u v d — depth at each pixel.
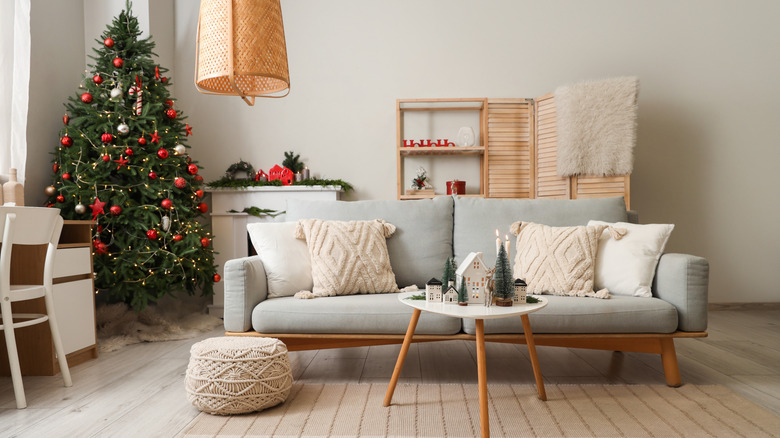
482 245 2.87
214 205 4.34
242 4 1.97
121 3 3.99
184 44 4.56
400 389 2.31
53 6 3.59
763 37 4.49
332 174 4.60
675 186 4.52
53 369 2.56
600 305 2.26
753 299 4.49
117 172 3.36
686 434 1.80
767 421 1.90
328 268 2.54
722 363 2.71
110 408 2.10
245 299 2.32
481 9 4.59
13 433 1.84
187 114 4.57
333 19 4.61
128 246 3.30
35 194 3.39
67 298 2.71
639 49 4.54
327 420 1.94
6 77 2.90
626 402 2.11
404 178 4.61
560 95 4.09
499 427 1.86
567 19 4.56
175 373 2.60
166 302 4.16
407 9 4.59
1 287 2.11
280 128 4.59
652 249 2.48
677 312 2.28
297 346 2.38
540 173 4.36
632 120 3.90
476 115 4.61
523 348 3.11
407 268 2.81
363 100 4.60
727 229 4.50
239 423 1.92
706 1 4.50
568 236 2.58
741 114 4.50
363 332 2.30
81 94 3.56
